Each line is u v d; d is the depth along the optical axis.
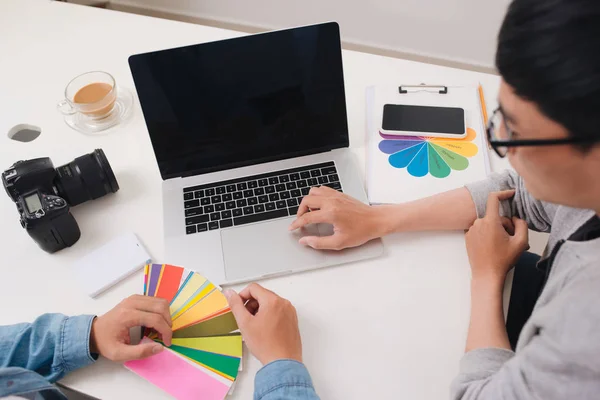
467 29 1.59
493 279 0.74
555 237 0.69
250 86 0.86
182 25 1.22
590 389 0.46
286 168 0.92
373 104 1.01
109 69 1.13
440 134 0.94
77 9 1.27
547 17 0.39
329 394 0.67
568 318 0.48
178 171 0.92
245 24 1.81
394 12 1.61
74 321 0.72
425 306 0.75
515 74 0.43
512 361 0.56
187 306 0.75
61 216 0.80
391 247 0.82
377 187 0.89
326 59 0.86
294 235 0.83
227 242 0.83
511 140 0.48
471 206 0.82
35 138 1.04
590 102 0.39
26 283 0.80
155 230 0.86
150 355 0.70
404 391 0.67
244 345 0.72
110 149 0.99
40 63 1.15
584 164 0.45
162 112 0.86
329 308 0.75
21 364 0.71
